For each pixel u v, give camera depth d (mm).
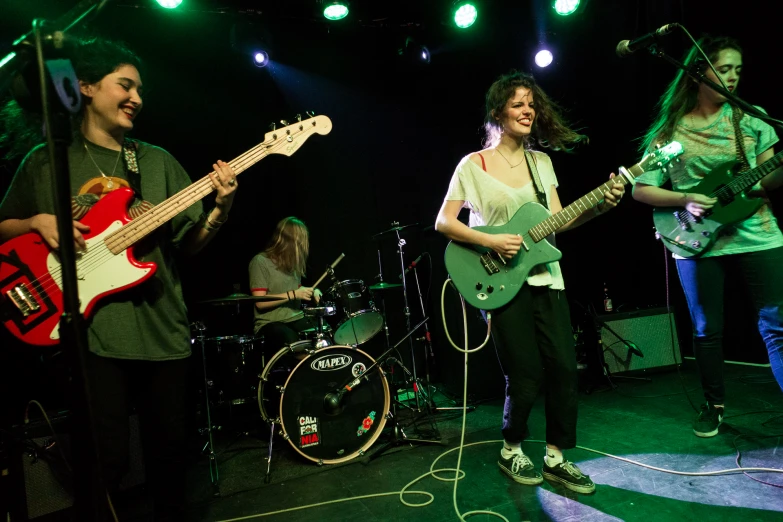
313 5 4398
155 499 1700
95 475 1133
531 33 5055
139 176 1768
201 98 4367
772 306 2395
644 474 2295
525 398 2221
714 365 2631
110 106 1669
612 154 5125
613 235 5219
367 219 4867
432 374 4832
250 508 2473
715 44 2469
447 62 5137
